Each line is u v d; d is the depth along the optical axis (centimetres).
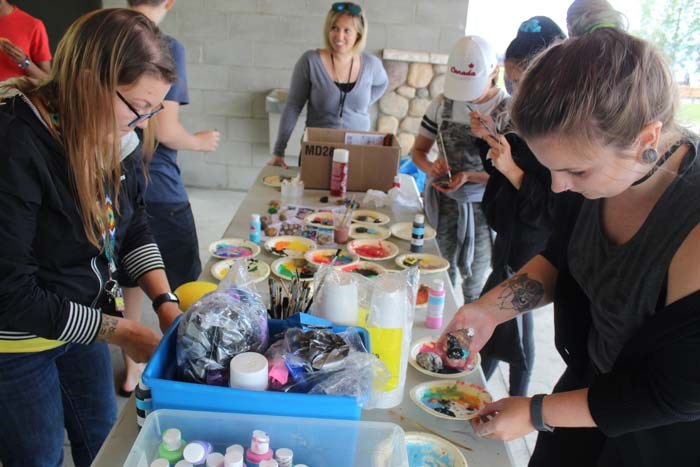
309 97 308
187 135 230
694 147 82
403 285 110
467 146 246
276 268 171
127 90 104
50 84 106
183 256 248
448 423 109
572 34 167
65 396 146
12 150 100
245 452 89
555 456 121
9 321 106
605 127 73
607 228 97
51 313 108
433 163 261
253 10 453
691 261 81
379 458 90
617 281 93
